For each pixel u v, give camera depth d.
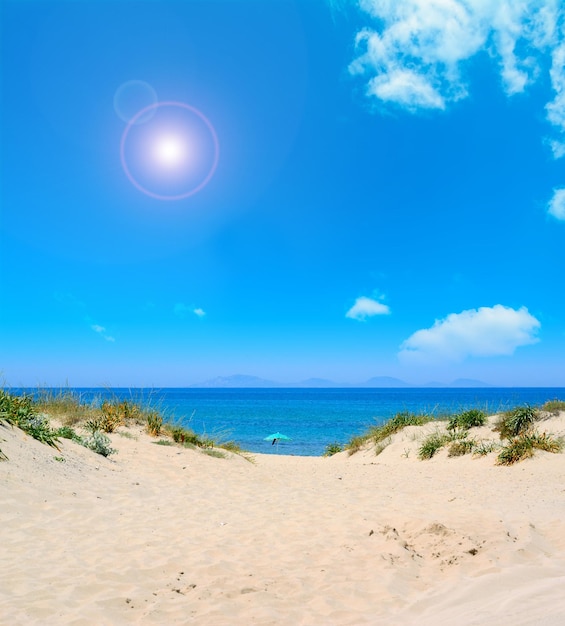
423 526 5.57
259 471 11.20
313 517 6.54
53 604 3.70
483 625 3.07
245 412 56.12
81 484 7.43
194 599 3.91
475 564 4.55
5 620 3.42
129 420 13.54
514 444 11.77
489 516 6.12
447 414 17.22
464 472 11.13
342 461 15.59
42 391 13.43
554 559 4.62
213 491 8.37
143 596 3.94
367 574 4.43
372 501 7.76
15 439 7.93
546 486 8.97
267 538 5.57
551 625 2.82
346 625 3.52
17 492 6.30
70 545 5.07
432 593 4.02
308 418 46.31
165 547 5.14
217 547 5.19
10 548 4.84
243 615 3.66
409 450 14.77
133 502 7.07
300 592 4.09
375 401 94.50
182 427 13.88
